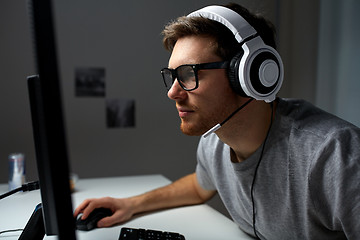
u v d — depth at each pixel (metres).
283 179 0.74
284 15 2.15
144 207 0.96
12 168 1.21
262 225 0.82
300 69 2.12
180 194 1.05
